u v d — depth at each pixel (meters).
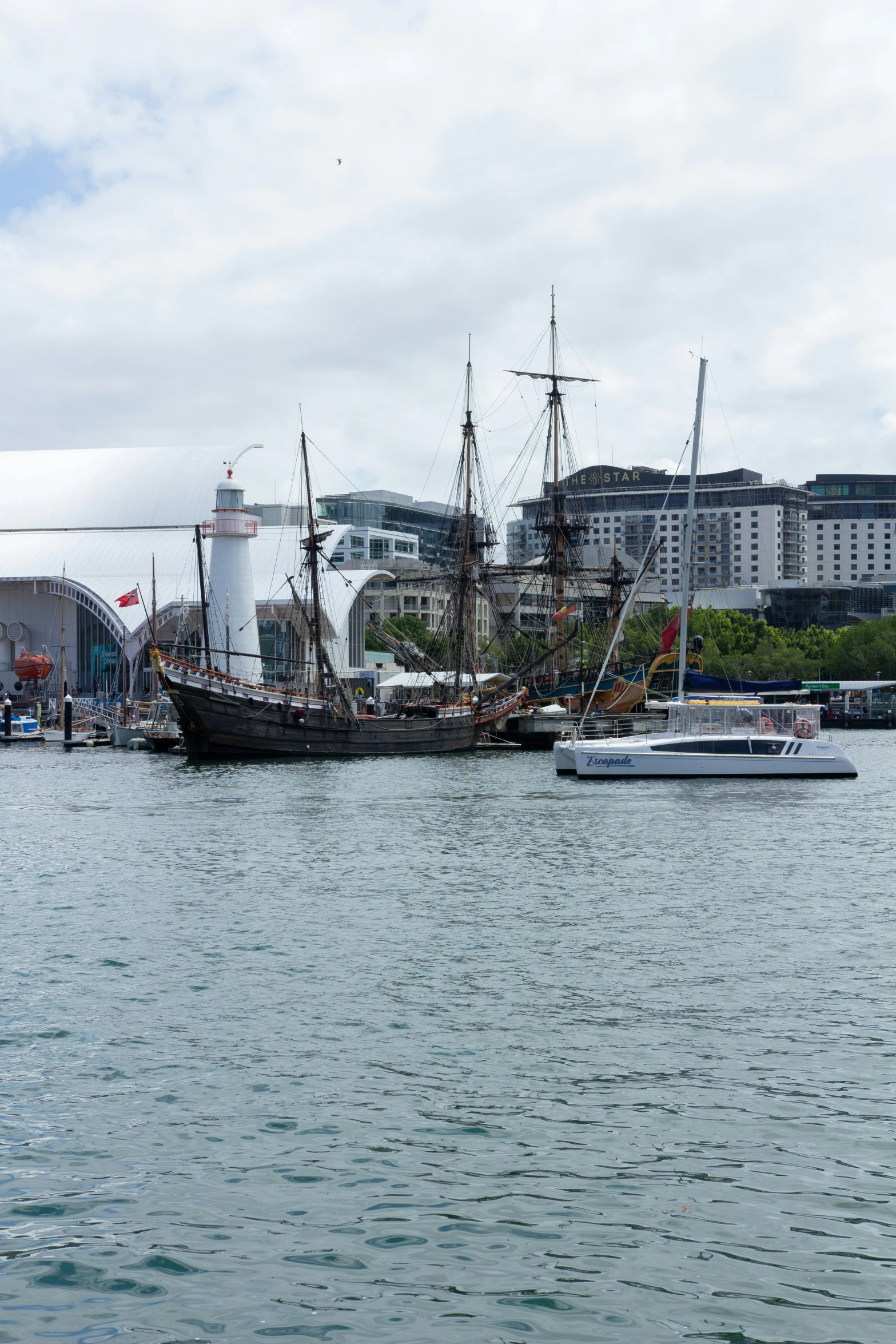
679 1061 23.45
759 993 28.16
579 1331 14.56
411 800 72.88
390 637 155.25
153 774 95.38
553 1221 17.17
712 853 50.78
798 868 46.56
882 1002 27.34
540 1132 20.16
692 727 91.44
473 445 147.25
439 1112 21.00
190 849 52.22
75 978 29.59
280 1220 17.23
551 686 146.88
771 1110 20.98
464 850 51.41
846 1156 19.12
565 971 30.12
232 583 130.50
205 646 121.50
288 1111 21.06
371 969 30.33
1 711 170.38
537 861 48.44
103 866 47.31
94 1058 23.73
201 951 32.44
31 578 185.12
